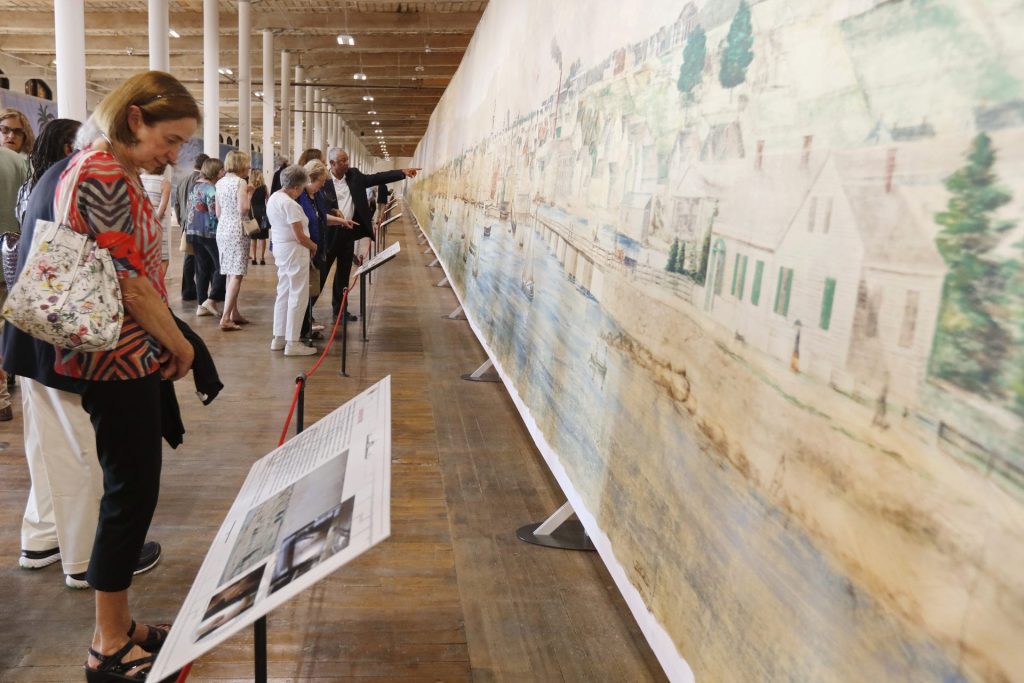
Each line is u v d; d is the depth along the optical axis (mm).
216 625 1133
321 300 9531
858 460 1145
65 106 8820
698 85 1906
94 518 2697
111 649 2193
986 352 906
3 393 4430
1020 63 881
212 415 4785
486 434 4613
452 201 11531
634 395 2275
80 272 1942
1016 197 877
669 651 1843
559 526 3338
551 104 4055
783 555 1349
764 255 1485
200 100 35781
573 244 3242
